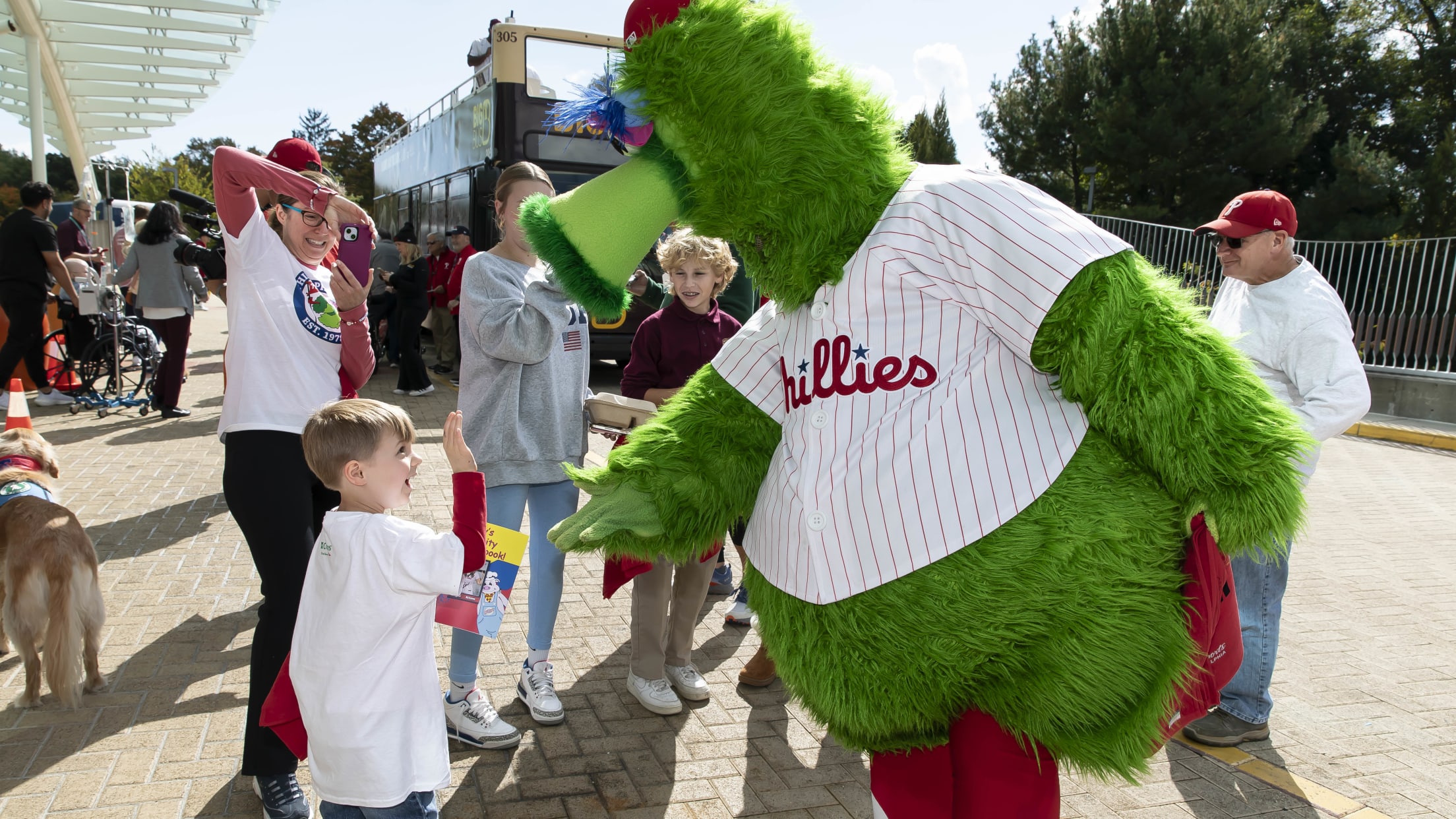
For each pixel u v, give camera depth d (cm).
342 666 214
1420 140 2528
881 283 183
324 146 6419
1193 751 345
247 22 1238
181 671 364
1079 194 2639
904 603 180
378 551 214
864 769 319
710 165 185
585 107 195
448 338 1362
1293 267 331
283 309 272
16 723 321
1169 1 2380
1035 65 2709
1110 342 168
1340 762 337
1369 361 1253
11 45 1276
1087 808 303
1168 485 174
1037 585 174
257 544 267
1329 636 464
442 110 1448
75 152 1795
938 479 179
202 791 286
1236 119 2256
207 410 941
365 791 215
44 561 322
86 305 894
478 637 319
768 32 183
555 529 227
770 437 233
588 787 300
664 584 345
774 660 209
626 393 403
